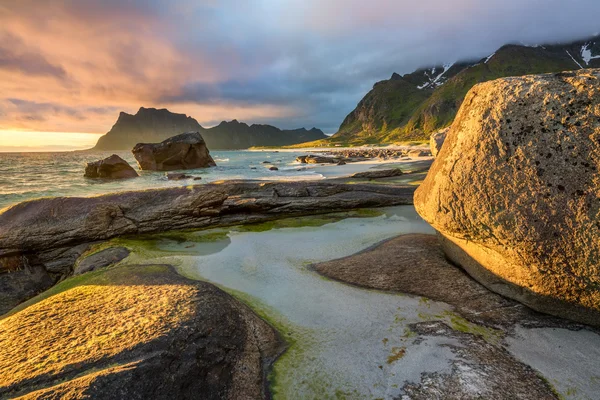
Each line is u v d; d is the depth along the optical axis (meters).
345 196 16.39
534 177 5.40
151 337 4.19
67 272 10.30
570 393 4.01
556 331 5.29
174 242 11.57
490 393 3.97
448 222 6.78
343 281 7.77
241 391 4.20
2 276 9.65
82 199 12.00
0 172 43.62
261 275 8.43
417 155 62.34
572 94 5.39
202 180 34.31
